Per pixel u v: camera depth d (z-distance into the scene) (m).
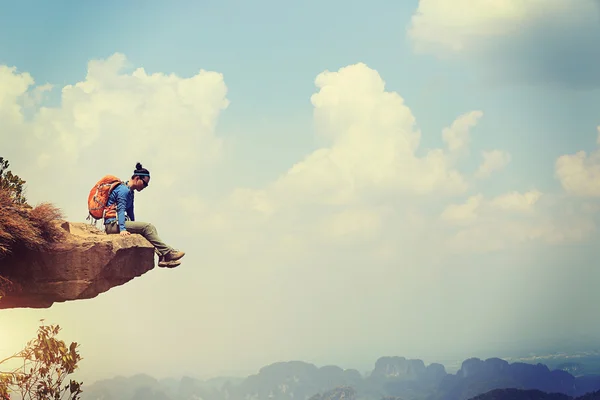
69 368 12.05
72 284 12.75
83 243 12.80
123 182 13.85
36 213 12.48
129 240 13.38
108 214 13.62
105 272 12.97
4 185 12.62
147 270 13.89
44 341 11.88
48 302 12.97
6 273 12.46
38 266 12.57
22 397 11.40
